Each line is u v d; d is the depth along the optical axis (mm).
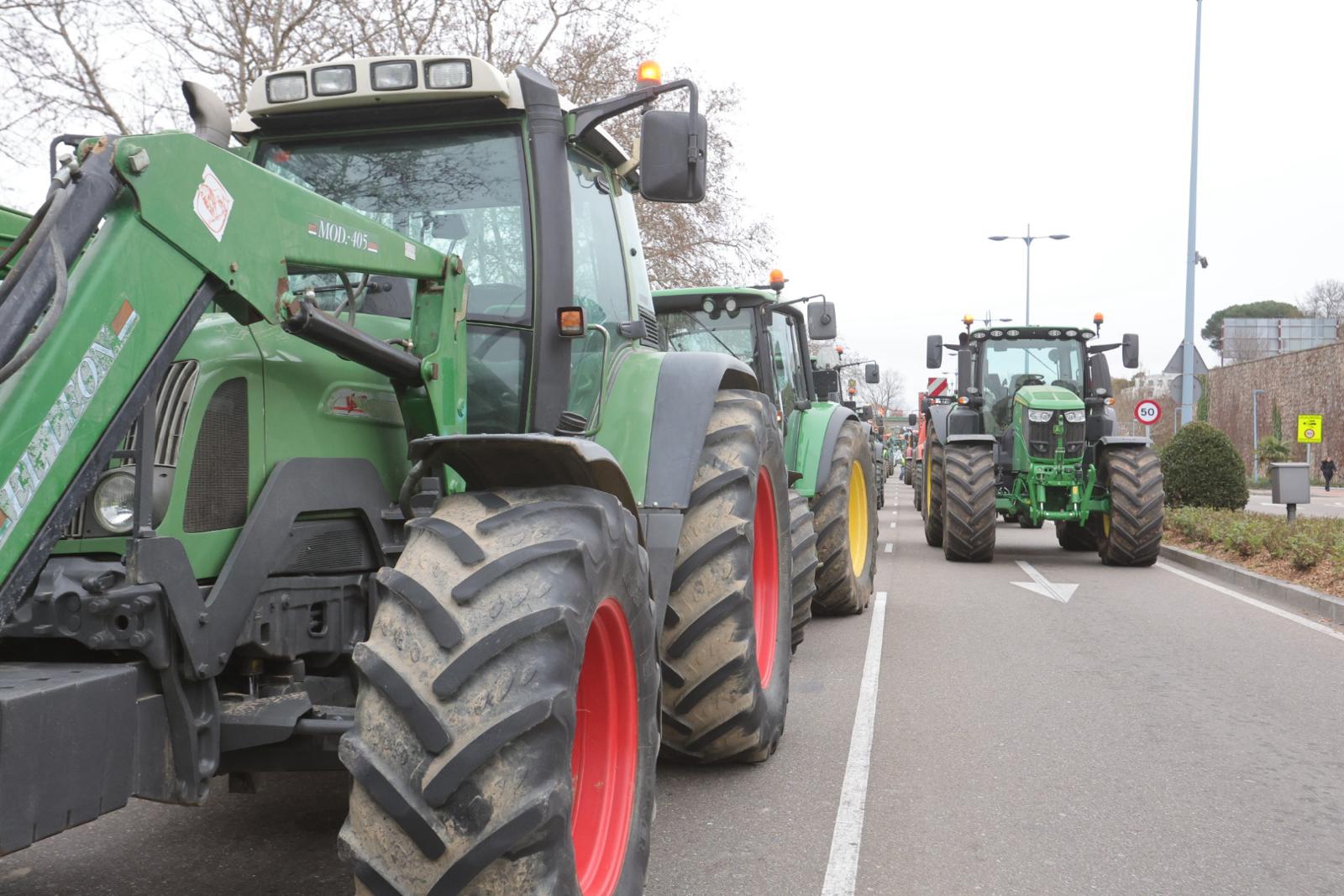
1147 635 7977
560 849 2418
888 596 9984
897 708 5809
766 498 4973
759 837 3934
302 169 3865
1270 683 6379
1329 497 31016
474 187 3766
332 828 4000
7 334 2123
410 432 3311
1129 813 4164
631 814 3074
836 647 7543
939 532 14758
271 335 3018
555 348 3723
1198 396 23234
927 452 16062
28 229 2279
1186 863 3672
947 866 3660
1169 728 5375
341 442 3084
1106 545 12508
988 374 14156
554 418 3719
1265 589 10195
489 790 2371
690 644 4246
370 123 3807
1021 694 6113
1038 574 11750
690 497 4184
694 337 9023
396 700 2418
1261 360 49938
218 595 2635
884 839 3908
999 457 13656
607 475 2998
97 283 2270
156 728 2480
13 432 2109
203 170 2500
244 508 2787
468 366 3656
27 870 3596
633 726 3119
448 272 3322
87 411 2242
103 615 2383
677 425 4258
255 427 2830
